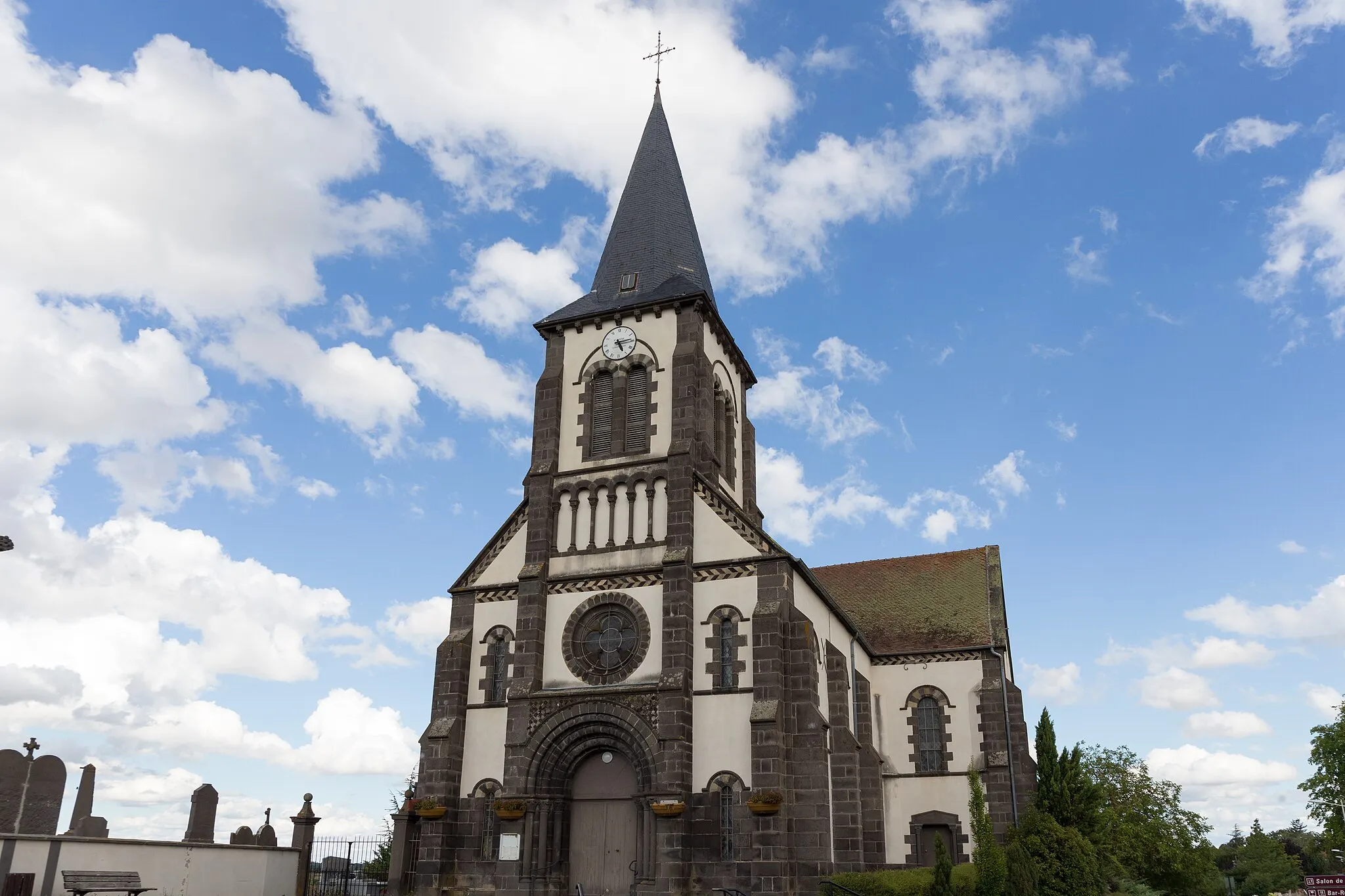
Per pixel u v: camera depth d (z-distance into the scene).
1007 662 47.38
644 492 36.25
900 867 43.03
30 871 26.88
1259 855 114.75
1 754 34.41
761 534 33.66
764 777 30.09
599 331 39.88
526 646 34.84
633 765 32.62
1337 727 74.56
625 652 34.19
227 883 32.94
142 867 30.00
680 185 45.38
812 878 29.53
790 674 31.91
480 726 35.09
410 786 49.03
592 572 35.44
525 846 32.09
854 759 33.84
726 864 30.02
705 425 37.88
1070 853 36.59
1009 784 42.12
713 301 41.06
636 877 30.83
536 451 38.53
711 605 33.56
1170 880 52.00
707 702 32.28
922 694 45.81
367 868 44.88
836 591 53.50
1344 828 73.75
